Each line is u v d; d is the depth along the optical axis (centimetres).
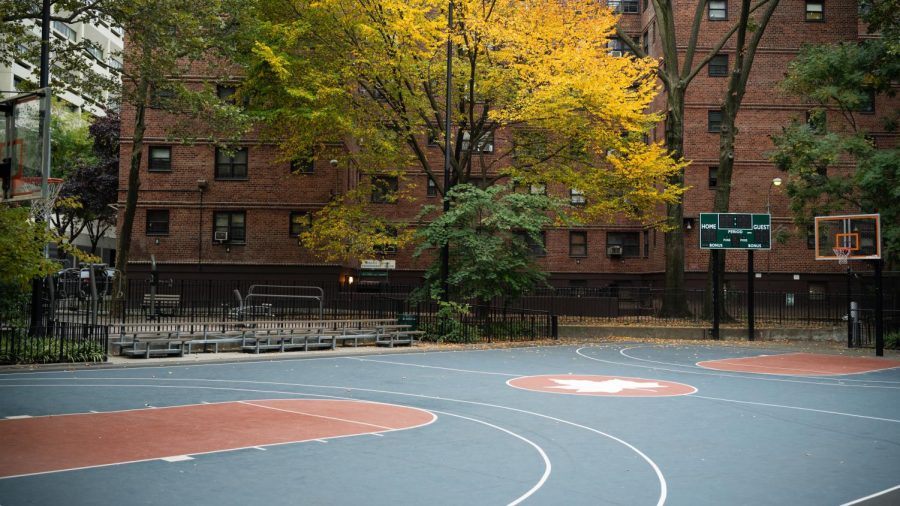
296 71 3203
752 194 4703
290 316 3575
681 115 3825
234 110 3033
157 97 3103
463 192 3173
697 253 4675
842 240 3166
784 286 4703
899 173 3155
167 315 3184
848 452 1125
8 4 2580
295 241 4106
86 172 5512
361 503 809
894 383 2017
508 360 2500
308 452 1059
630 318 3906
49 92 1467
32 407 1415
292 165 4116
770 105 4725
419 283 4775
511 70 3206
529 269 3247
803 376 2162
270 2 3241
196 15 2930
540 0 3234
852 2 4756
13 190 1495
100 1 2755
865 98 3569
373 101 3381
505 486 892
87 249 7569
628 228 5047
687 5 4741
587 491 878
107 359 2202
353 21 3061
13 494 818
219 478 904
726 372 2242
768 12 3759
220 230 4119
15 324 2352
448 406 1505
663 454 1091
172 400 1530
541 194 3369
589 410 1480
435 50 3195
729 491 892
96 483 869
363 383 1856
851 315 3319
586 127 3338
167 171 4128
